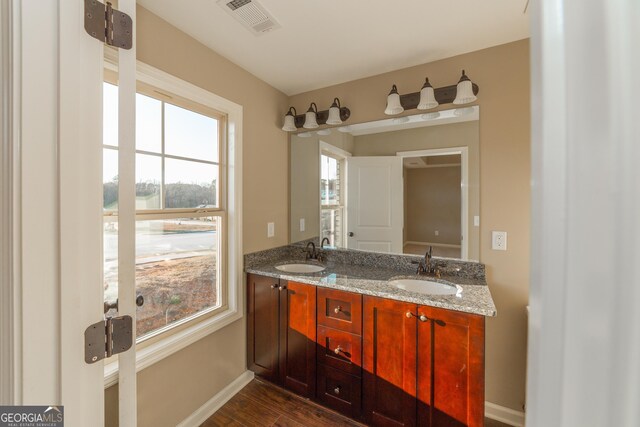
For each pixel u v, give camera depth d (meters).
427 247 1.96
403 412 1.47
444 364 1.37
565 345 0.30
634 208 0.25
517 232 1.70
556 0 0.31
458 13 1.44
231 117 1.92
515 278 1.71
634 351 0.25
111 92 1.27
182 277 1.67
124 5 0.71
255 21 1.50
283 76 2.12
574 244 0.29
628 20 0.26
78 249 0.63
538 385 0.33
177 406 1.58
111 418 1.23
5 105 0.55
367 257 2.19
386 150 2.10
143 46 1.40
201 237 1.79
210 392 1.78
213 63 1.77
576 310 0.29
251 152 2.09
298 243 2.46
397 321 1.49
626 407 0.26
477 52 1.78
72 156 0.62
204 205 1.81
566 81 0.30
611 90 0.27
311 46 1.73
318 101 2.33
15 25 0.55
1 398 0.56
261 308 1.98
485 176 1.77
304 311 1.79
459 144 1.85
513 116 1.70
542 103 0.33
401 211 2.06
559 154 0.31
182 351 1.61
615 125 0.27
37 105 0.57
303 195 2.47
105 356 0.68
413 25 1.54
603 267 0.27
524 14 1.45
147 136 1.49
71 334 0.62
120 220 0.71
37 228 0.57
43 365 0.58
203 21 1.50
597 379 0.28
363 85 2.15
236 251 1.95
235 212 1.94
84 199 0.64
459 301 1.38
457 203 1.86
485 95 1.76
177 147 1.64
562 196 0.31
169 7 1.39
